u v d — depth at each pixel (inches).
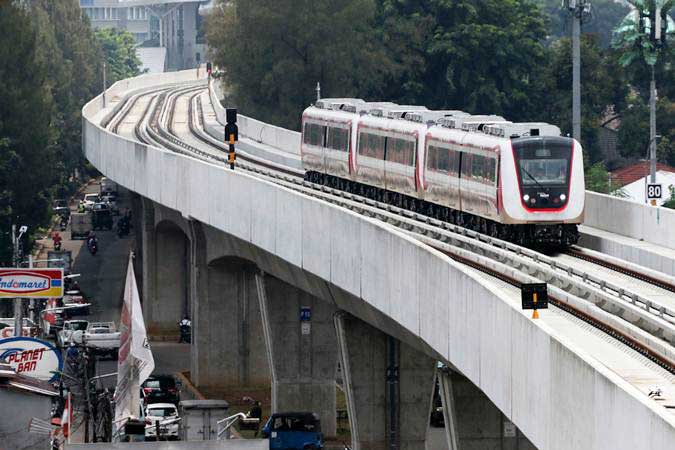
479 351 3250.5
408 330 3927.2
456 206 5634.8
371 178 6594.5
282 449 5703.7
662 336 3307.1
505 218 5123.0
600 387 2450.8
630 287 4175.7
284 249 5157.5
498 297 3088.1
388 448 5295.3
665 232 4842.5
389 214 5462.6
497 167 5167.3
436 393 6437.0
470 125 5575.8
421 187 6003.9
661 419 2186.3
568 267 4092.0
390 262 4042.8
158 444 3826.3
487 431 4170.8
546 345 2748.5
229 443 3833.7
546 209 5098.4
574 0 6058.1
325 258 4692.4
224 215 5984.3
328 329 6368.1
